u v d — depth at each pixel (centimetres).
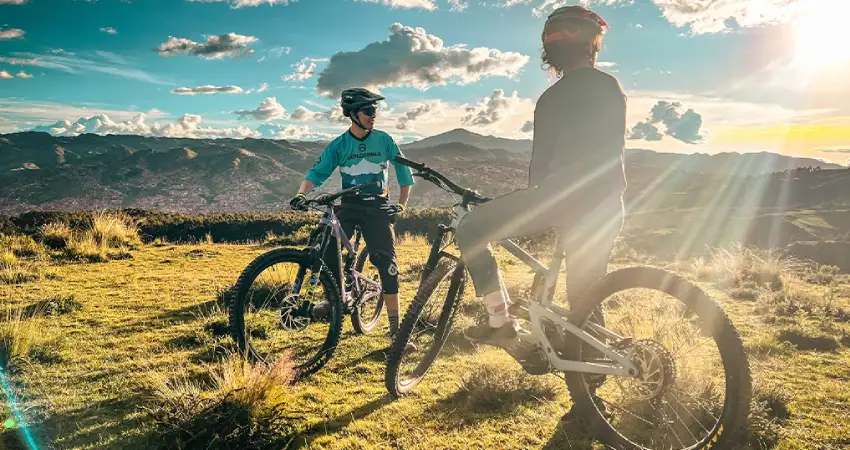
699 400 292
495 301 280
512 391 331
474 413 312
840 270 1478
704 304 241
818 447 266
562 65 268
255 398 292
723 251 1152
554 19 264
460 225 279
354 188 390
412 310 325
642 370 256
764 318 597
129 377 370
